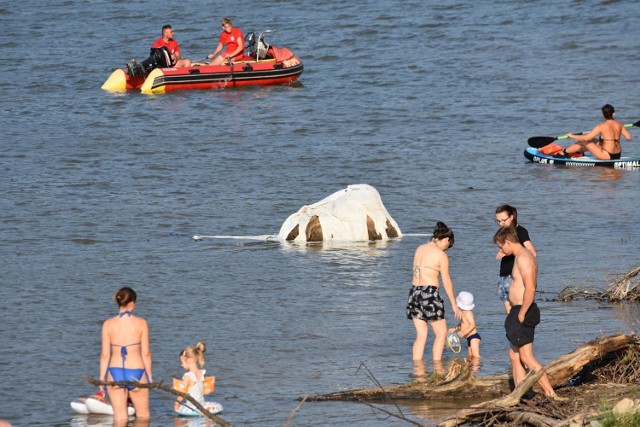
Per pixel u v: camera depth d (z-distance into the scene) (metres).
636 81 124.56
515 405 34.50
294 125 104.75
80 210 72.00
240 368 42.16
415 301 43.00
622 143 100.00
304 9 174.88
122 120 107.38
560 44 146.50
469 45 147.88
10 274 56.47
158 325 47.91
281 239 65.50
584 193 79.31
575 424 31.55
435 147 95.31
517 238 36.88
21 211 71.44
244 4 179.25
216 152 92.69
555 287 54.84
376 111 111.31
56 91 123.25
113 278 56.03
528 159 90.62
